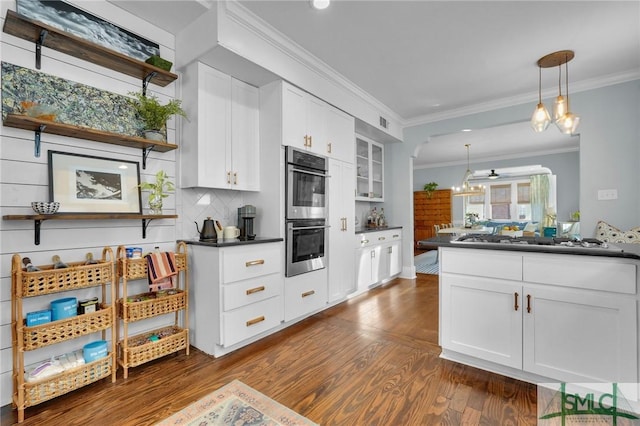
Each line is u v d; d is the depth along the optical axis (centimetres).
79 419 157
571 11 228
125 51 221
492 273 200
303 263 301
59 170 189
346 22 242
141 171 232
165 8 221
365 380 195
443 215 936
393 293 413
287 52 275
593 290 169
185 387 187
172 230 250
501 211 905
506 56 296
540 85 362
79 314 183
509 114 413
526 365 189
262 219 294
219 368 211
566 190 728
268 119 289
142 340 221
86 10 202
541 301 184
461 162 892
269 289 262
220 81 260
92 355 182
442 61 306
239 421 156
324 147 334
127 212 218
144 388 185
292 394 179
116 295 212
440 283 222
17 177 174
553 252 179
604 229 335
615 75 335
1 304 168
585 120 357
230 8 221
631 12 229
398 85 364
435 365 214
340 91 354
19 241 175
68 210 190
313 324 297
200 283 238
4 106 169
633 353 159
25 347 156
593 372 169
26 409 164
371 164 487
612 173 343
